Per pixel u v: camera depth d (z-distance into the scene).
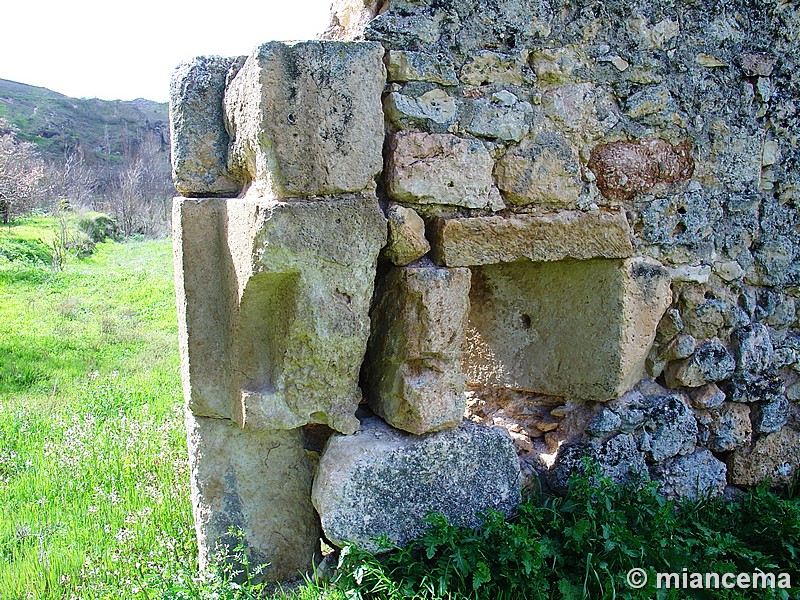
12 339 7.20
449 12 2.39
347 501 2.37
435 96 2.39
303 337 2.29
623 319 2.76
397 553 2.38
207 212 2.48
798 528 2.60
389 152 2.36
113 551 2.77
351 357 2.38
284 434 2.61
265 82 2.09
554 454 2.93
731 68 2.87
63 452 3.76
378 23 2.32
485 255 2.50
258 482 2.60
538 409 3.14
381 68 2.25
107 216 20.11
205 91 2.48
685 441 2.93
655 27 2.71
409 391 2.41
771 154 3.00
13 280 11.29
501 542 2.36
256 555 2.60
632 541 2.38
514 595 2.27
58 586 2.60
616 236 2.71
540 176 2.57
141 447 3.78
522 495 2.70
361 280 2.30
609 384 2.81
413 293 2.38
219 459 2.58
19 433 4.26
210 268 2.51
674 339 2.95
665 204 2.81
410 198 2.39
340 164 2.20
